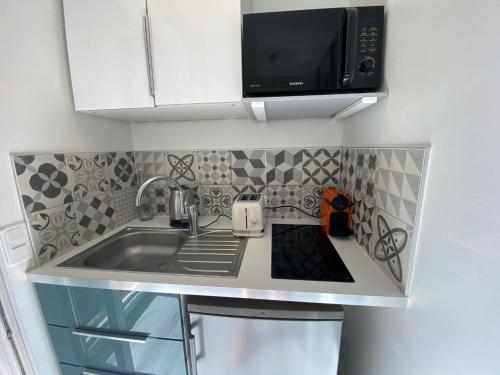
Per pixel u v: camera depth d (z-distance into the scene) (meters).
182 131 1.36
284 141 1.30
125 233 1.22
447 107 0.47
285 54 0.77
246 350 0.81
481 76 0.39
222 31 0.82
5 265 0.77
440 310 0.49
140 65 0.88
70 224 0.99
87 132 1.07
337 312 0.76
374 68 0.73
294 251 0.98
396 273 0.68
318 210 1.34
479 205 0.39
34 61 0.84
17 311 0.81
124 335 0.86
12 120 0.77
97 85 0.93
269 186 1.35
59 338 0.92
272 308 0.78
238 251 0.99
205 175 1.39
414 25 0.58
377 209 0.79
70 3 0.88
